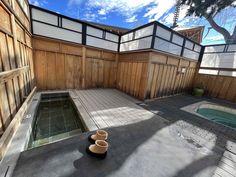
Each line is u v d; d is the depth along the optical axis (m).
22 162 1.66
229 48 6.50
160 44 5.00
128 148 2.20
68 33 5.30
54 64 5.32
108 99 5.09
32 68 4.53
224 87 6.79
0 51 1.93
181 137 2.77
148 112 4.07
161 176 1.70
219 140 2.78
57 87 5.61
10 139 1.96
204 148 2.44
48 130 3.00
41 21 4.65
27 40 3.88
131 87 5.98
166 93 6.41
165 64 5.65
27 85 3.67
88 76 6.36
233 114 5.46
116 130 2.78
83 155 1.89
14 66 2.54
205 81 7.54
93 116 3.39
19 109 2.61
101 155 1.87
